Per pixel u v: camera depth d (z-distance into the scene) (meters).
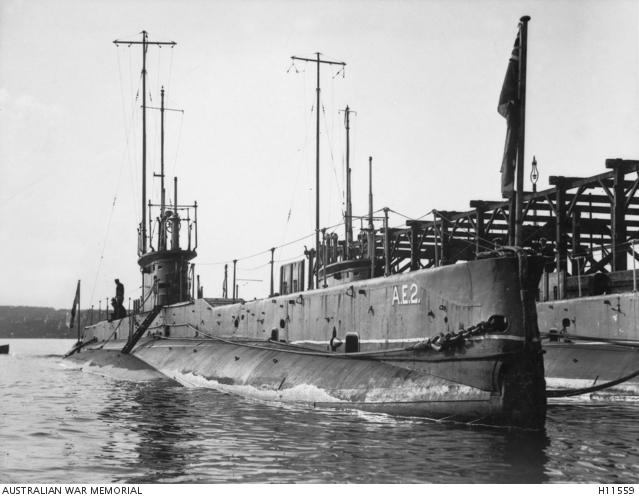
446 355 16.06
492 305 15.20
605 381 23.38
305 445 13.91
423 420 16.31
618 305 24.39
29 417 18.94
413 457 12.60
